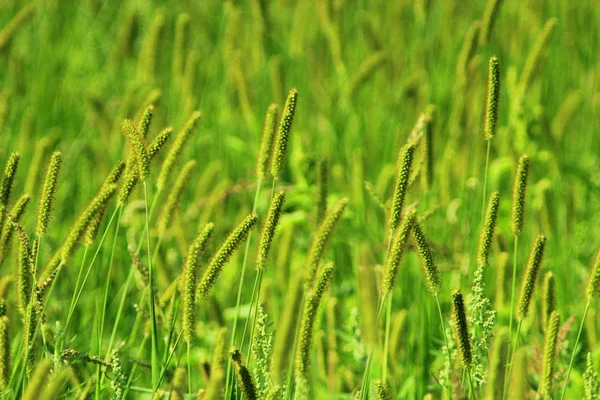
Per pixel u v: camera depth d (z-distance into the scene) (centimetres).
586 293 565
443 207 882
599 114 1195
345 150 1103
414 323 762
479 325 573
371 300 698
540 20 1321
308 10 1282
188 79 1054
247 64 1335
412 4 1408
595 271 560
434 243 834
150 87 1125
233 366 541
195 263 530
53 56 1387
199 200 933
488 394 562
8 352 524
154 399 511
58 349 544
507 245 816
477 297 573
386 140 1155
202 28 1334
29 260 546
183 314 534
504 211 967
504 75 1247
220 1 1498
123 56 1271
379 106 1206
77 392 601
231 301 899
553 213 898
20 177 1062
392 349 680
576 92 1125
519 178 596
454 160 946
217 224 915
